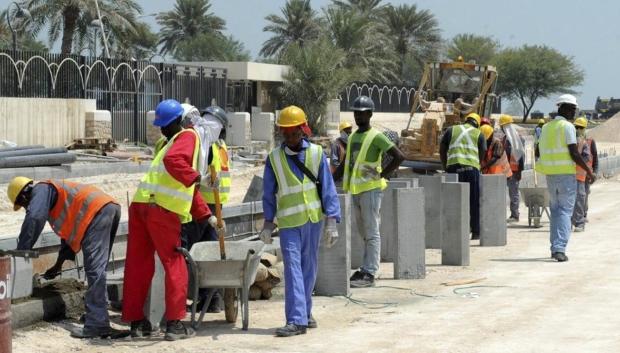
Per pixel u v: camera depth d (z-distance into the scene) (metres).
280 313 10.81
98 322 9.42
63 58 36.25
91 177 26.58
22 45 63.53
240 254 9.95
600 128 70.50
